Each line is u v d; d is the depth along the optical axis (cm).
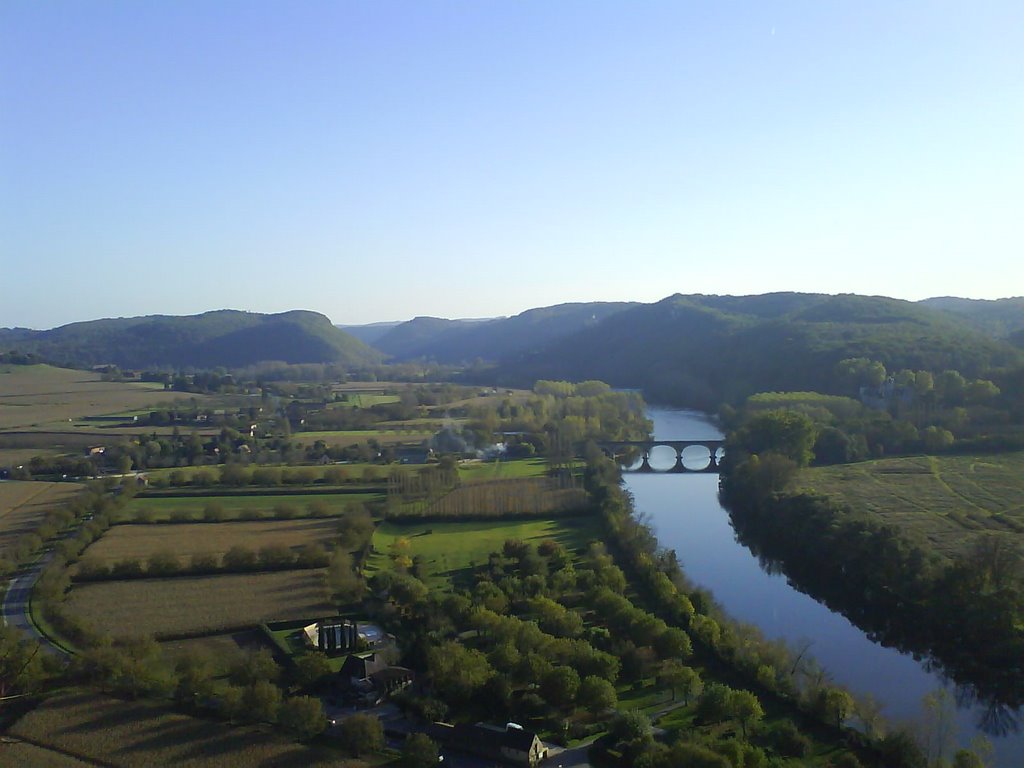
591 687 14162
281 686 15475
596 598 18825
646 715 14125
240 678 15162
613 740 13150
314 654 15825
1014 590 18425
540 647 16088
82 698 14912
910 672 17050
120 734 13638
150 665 15825
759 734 13575
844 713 13912
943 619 18838
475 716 14450
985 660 17200
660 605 19212
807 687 15150
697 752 11456
